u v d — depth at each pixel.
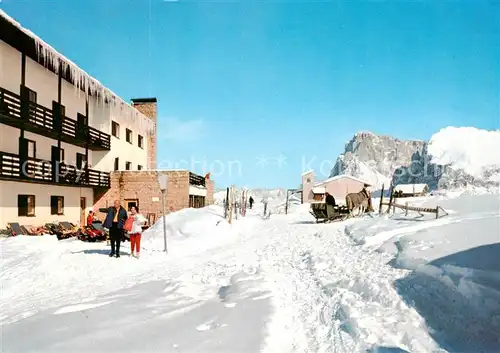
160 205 23.84
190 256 10.50
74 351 3.09
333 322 3.84
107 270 8.06
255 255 9.46
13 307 5.24
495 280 3.76
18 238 11.12
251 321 3.88
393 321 3.63
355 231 10.29
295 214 26.97
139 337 3.43
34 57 17.67
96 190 24.50
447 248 5.50
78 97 22.19
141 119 31.36
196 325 3.81
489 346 3.01
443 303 3.80
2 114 14.88
